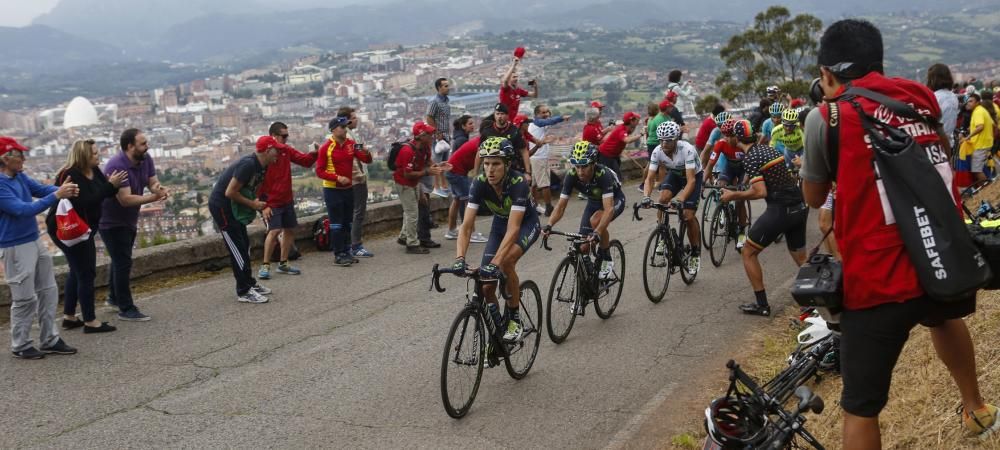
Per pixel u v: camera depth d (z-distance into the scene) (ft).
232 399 17.80
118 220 23.58
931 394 13.14
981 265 8.45
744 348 20.92
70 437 15.75
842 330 9.27
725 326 23.06
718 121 29.96
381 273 30.45
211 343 21.93
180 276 30.09
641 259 32.14
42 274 20.65
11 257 19.95
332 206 31.14
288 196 29.60
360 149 32.01
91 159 21.98
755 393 10.38
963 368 10.76
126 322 23.99
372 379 19.02
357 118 31.58
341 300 26.48
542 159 41.52
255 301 26.16
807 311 21.17
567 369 19.86
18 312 20.29
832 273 9.34
